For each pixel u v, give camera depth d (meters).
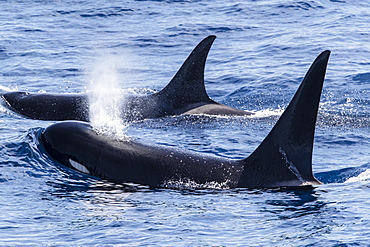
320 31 88.00
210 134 44.53
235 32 89.75
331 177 34.03
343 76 64.88
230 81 65.38
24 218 26.30
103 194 29.41
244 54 77.19
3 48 81.44
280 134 30.08
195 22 96.19
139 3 111.56
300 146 29.80
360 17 97.56
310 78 28.52
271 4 107.31
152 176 30.94
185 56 78.19
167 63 74.88
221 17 99.69
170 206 27.75
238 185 30.27
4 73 69.50
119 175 31.30
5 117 49.91
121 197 29.02
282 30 89.75
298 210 26.84
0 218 26.28
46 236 24.31
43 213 26.91
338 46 78.62
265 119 49.81
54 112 52.16
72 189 30.09
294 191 29.36
